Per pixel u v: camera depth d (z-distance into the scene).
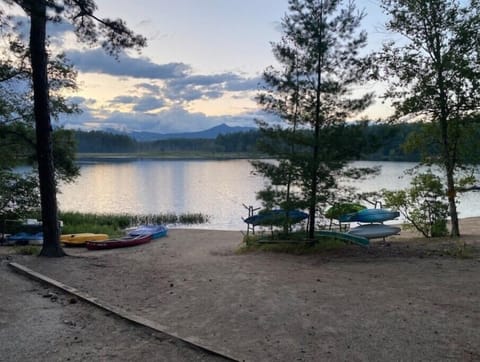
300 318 5.97
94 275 9.22
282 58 11.84
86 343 5.23
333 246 11.97
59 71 16.75
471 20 12.50
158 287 8.17
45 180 12.02
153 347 5.11
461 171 14.62
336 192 12.03
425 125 14.08
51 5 11.09
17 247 16.34
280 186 12.25
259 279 8.48
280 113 12.18
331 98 11.75
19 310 6.48
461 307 6.16
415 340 5.06
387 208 16.16
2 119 17.52
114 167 98.19
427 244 11.97
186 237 19.75
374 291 7.21
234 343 5.17
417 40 13.05
